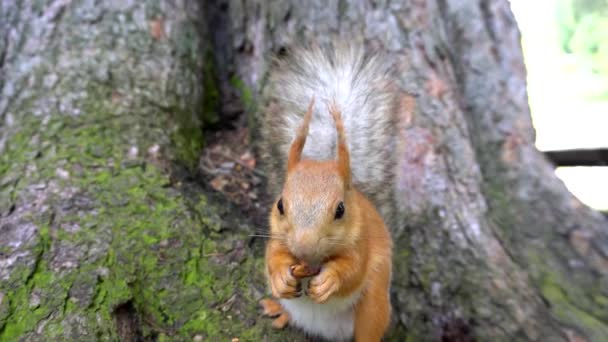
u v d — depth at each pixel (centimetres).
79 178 54
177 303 51
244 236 54
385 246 51
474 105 58
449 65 59
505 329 51
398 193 56
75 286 49
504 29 59
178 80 61
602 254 53
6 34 61
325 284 47
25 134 56
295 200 47
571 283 52
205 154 62
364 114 55
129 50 61
